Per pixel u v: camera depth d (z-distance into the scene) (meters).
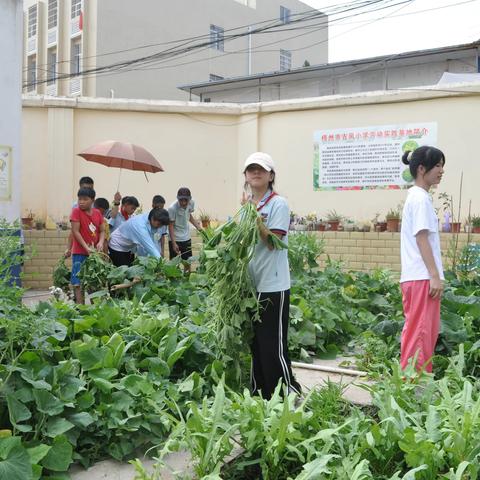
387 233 10.88
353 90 18.72
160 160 12.77
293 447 2.94
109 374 3.74
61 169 12.25
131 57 22.53
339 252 11.24
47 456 3.07
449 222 10.69
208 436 2.95
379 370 4.88
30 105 12.25
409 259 4.21
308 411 3.64
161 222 7.17
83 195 7.18
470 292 6.32
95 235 7.40
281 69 29.20
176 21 23.94
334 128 12.14
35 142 12.33
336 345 6.02
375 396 3.47
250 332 3.99
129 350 4.24
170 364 4.12
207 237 4.52
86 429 3.41
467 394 3.28
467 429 2.92
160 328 4.47
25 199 12.31
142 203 12.73
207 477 2.75
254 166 3.92
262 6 27.92
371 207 11.87
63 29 23.97
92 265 6.80
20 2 9.21
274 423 3.06
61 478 3.06
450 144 11.20
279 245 3.83
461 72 17.23
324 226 11.55
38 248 11.09
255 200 4.01
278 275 3.92
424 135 11.39
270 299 3.90
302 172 12.46
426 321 4.16
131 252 7.45
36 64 25.53
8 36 9.10
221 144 12.98
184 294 6.34
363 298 7.08
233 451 3.23
